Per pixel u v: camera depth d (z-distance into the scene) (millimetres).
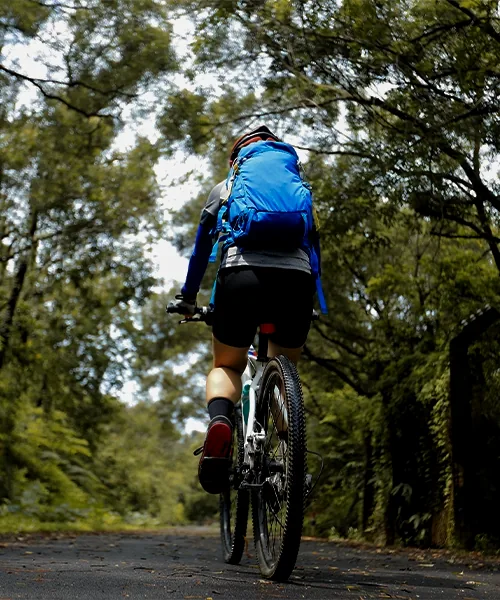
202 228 4219
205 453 4027
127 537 11953
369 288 13719
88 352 24203
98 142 17250
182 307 4441
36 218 19938
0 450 18734
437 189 9375
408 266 14352
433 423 11406
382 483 12680
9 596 2988
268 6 9273
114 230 20156
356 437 15664
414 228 12148
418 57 8703
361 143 9797
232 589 3438
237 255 3977
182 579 3814
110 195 19812
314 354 19922
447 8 8453
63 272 20297
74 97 14969
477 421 9883
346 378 17906
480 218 10203
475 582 4598
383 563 6496
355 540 14656
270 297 3975
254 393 4453
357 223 11984
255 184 3971
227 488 4246
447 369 10586
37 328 21500
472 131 8594
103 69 13984
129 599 3010
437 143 8789
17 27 13406
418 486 11773
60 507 18297
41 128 16828
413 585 4133
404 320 13781
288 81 11086
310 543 12414
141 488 39188
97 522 19141
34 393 23984
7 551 6328
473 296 11406
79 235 19672
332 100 10609
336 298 16938
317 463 18656
